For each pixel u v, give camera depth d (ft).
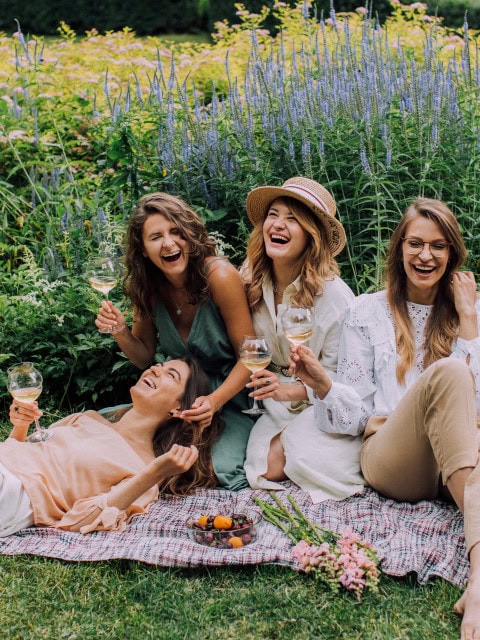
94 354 14.33
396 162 15.55
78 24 48.75
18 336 14.55
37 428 10.74
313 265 11.60
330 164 15.11
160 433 11.19
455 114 15.87
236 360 12.28
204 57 27.04
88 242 16.15
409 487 10.08
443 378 8.96
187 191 15.85
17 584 8.84
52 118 19.95
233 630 8.13
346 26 18.62
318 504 10.38
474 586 7.95
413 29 27.43
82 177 20.04
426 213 10.44
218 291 11.66
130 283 12.03
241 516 9.86
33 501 9.86
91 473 10.30
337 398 10.47
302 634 8.03
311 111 16.01
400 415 9.66
